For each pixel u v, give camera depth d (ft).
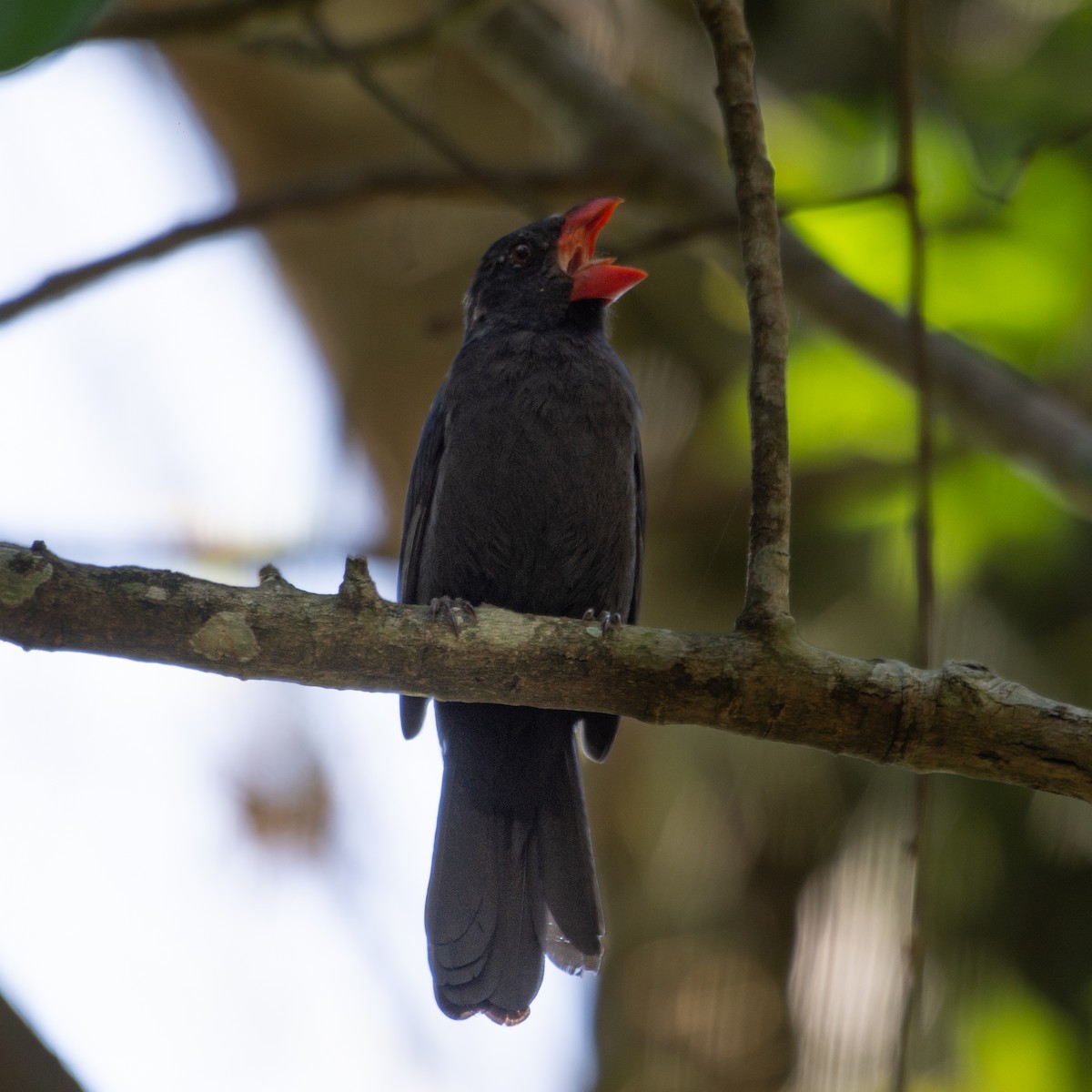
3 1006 26.50
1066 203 36.22
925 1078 40.04
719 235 40.42
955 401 36.42
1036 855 41.96
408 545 33.32
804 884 44.62
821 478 44.42
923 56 39.04
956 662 22.63
